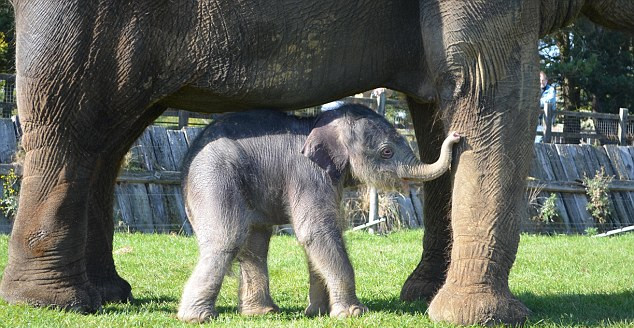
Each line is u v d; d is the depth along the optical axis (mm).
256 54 9078
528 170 8906
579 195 25391
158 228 19359
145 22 8867
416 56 9398
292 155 8859
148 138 20000
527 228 24000
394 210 22031
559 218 24688
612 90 38500
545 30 9328
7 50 23000
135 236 17469
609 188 25688
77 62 8867
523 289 12000
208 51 9023
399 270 14180
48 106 8961
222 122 9039
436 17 8727
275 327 8172
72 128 9031
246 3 8922
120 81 8961
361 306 8875
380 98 20297
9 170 18188
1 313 8672
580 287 12352
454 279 8859
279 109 9539
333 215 8797
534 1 8734
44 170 9086
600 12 9625
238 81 9148
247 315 9164
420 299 10609
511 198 8766
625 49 38625
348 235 19422
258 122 9031
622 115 29297
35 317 8555
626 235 23344
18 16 9164
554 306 10250
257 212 8945
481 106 8680
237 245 8664
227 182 8664
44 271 9156
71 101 8953
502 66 8641
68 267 9219
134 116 9195
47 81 8906
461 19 8570
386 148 8922
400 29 9320
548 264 15539
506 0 8570
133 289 11469
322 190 8797
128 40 8859
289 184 8820
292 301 10766
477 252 8742
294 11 9008
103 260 10375
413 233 20672
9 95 20781
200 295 8578
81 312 9180
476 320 8617
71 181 9133
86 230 9383
